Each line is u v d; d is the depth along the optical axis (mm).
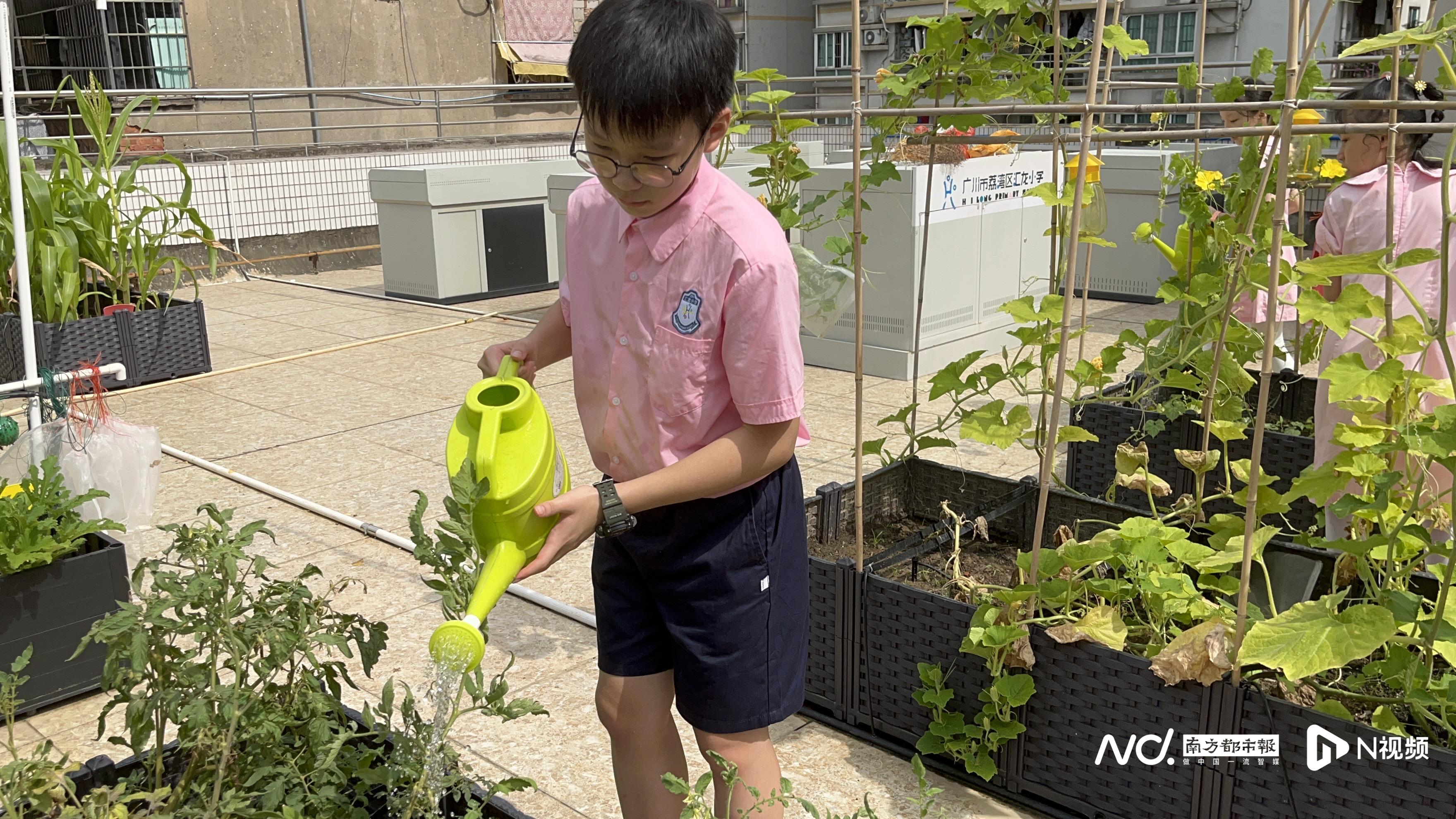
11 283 6449
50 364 6082
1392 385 2152
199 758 1781
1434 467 2873
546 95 19391
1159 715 2264
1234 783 2186
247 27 15828
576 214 1810
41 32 15828
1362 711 2275
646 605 1925
